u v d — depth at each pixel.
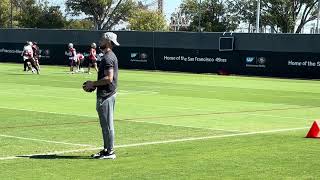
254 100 34.16
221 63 60.22
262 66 58.25
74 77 50.62
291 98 35.97
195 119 24.78
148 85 43.84
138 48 64.50
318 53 55.53
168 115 26.09
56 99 32.50
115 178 12.94
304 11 113.00
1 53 72.88
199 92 38.84
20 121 23.12
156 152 16.23
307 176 13.38
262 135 20.03
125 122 23.34
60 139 18.66
